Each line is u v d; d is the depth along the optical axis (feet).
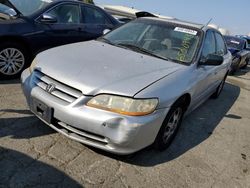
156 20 15.33
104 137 9.54
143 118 9.50
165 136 11.55
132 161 10.73
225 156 12.80
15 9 17.24
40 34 17.29
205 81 14.35
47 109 9.96
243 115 19.12
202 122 16.11
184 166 11.25
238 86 28.71
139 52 13.10
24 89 11.09
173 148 12.39
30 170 9.27
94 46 13.17
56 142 10.98
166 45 13.53
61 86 9.98
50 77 10.32
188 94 12.09
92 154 10.61
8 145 10.30
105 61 11.26
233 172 11.67
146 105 9.57
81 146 10.97
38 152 10.21
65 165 9.78
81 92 9.59
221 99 21.90
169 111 10.73
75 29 19.22
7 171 9.05
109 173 9.83
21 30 16.42
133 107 9.37
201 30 14.67
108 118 9.25
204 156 12.37
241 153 13.43
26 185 8.63
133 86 9.79
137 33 14.53
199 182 10.50
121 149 9.57
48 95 10.07
